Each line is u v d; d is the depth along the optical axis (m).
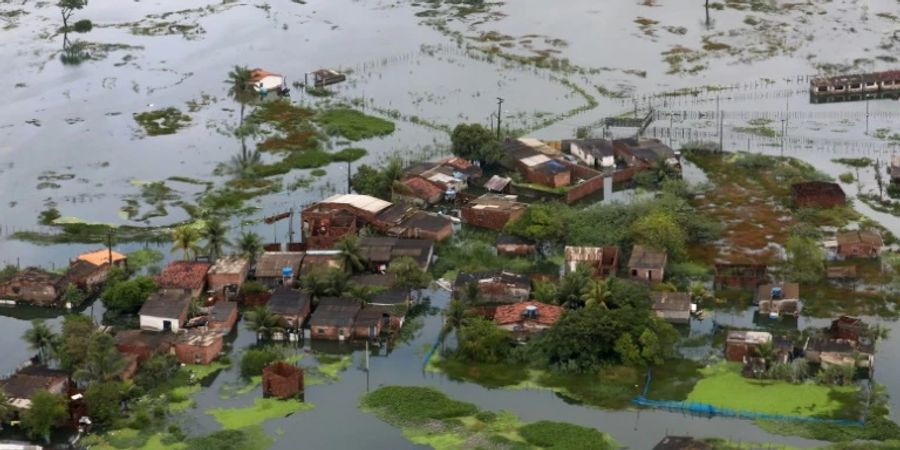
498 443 133.38
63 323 160.75
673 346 154.88
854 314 165.12
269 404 142.62
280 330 159.88
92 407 137.62
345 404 142.75
